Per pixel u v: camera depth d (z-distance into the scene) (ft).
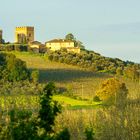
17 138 127.34
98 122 368.89
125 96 405.80
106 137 349.82
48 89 135.74
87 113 460.55
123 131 354.95
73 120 386.52
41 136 128.67
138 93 397.39
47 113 133.59
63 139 131.23
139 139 345.31
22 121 129.18
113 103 390.21
